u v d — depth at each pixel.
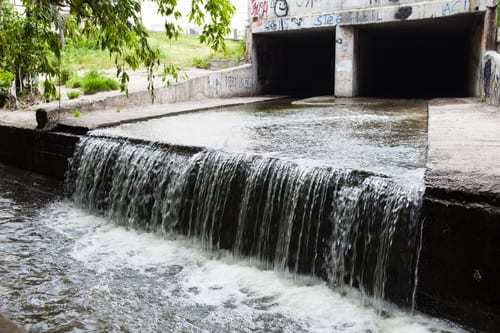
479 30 13.82
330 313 4.87
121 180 7.80
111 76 17.84
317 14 16.70
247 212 6.07
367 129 8.98
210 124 9.94
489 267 4.14
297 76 21.95
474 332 4.29
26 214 8.01
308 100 15.88
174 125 9.78
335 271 5.29
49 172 9.68
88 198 8.38
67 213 8.15
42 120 9.91
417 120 10.19
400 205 4.76
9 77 13.98
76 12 5.23
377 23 15.55
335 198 5.32
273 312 4.91
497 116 8.73
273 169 5.89
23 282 5.50
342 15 16.09
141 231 7.32
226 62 21.03
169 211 6.97
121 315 4.81
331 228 5.35
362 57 17.50
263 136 8.17
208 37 5.80
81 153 8.77
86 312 4.86
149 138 7.91
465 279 4.29
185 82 15.16
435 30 17.27
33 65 5.70
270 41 19.55
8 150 10.77
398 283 4.79
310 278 5.50
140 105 13.27
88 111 11.41
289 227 5.64
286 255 5.67
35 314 4.80
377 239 4.95
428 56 21.94
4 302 5.02
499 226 4.04
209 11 5.54
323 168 5.47
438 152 5.53
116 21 5.18
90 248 6.63
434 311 4.52
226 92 17.20
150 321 4.71
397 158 6.18
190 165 6.77
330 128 9.19
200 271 5.90
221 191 6.34
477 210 4.14
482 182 4.37
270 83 19.78
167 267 6.02
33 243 6.73
